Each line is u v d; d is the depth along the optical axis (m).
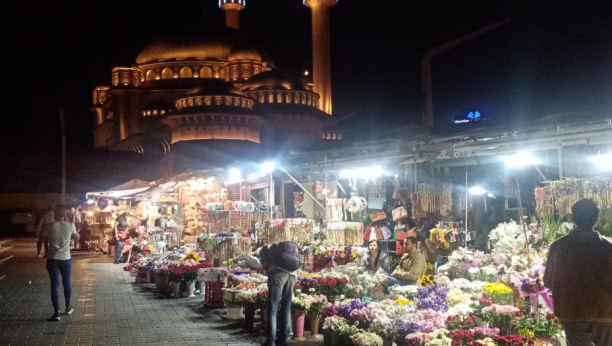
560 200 9.34
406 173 12.77
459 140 10.43
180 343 8.19
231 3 60.47
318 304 8.76
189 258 13.18
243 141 42.00
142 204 22.38
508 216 12.69
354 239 11.70
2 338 8.45
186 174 18.08
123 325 9.39
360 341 6.99
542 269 8.20
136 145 56.34
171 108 54.44
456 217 12.63
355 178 13.27
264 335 8.71
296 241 11.28
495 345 6.19
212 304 10.97
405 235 12.16
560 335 6.93
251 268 12.47
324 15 50.94
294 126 45.91
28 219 43.09
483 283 9.11
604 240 5.07
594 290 4.95
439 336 6.55
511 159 10.46
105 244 24.27
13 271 17.66
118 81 57.06
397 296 8.88
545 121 9.55
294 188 15.99
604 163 9.55
